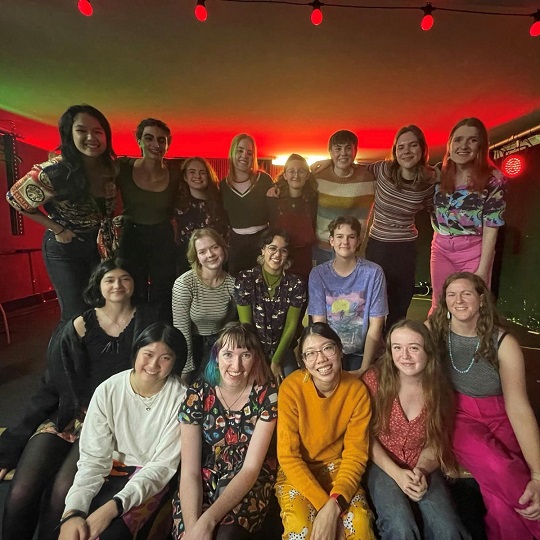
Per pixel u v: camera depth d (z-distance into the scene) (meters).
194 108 3.50
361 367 1.94
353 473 1.39
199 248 1.91
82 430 1.43
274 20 2.08
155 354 1.36
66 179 1.87
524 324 4.32
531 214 4.21
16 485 1.40
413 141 2.06
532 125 3.94
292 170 2.27
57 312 4.82
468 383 1.56
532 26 1.93
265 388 1.44
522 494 1.36
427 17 1.90
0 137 4.34
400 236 2.29
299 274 2.42
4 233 4.70
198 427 1.41
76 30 2.21
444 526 1.28
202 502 1.36
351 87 2.96
